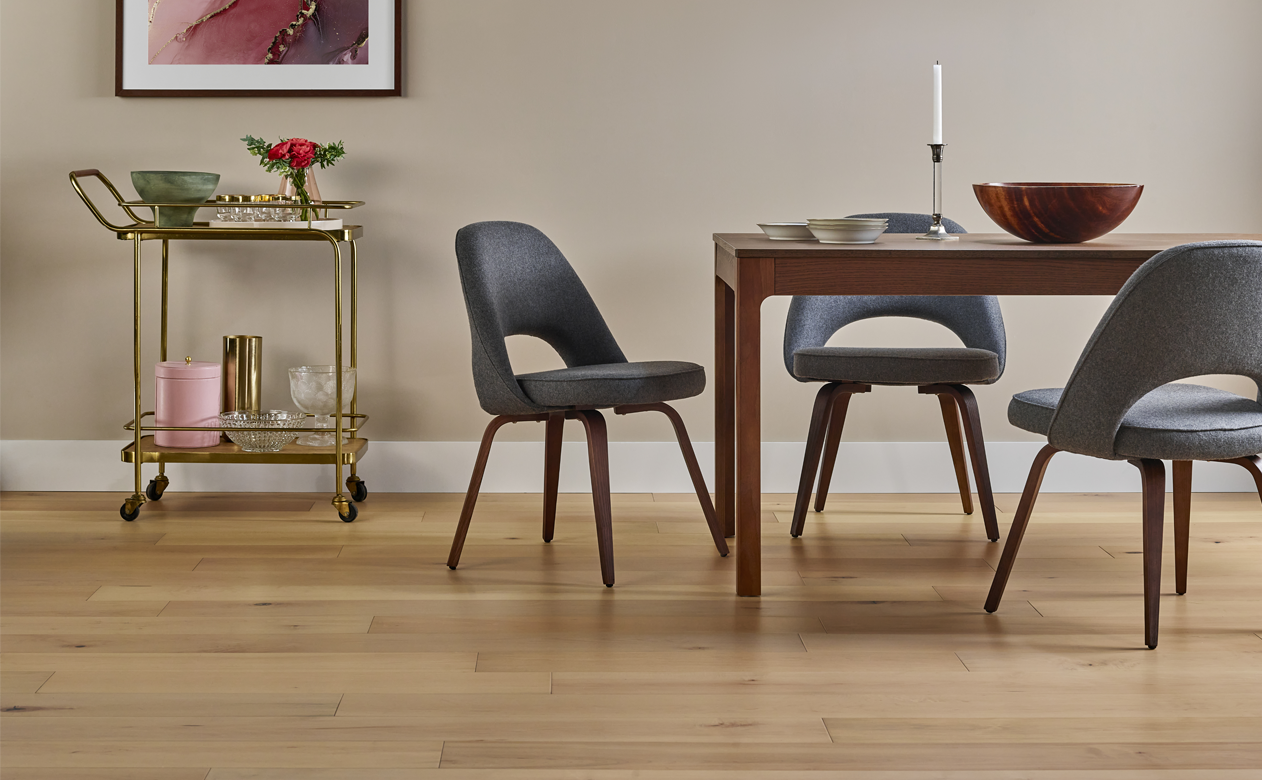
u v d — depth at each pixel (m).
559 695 1.76
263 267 3.11
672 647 1.97
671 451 3.18
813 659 1.91
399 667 1.87
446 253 3.11
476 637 2.02
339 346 2.78
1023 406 2.11
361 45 3.02
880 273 2.11
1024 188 2.22
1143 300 1.77
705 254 3.11
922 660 1.91
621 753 1.57
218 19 3.01
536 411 2.33
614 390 2.29
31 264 3.09
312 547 2.61
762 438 3.18
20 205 3.06
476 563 2.48
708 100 3.06
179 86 3.02
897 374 2.53
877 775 1.51
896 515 2.92
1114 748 1.58
